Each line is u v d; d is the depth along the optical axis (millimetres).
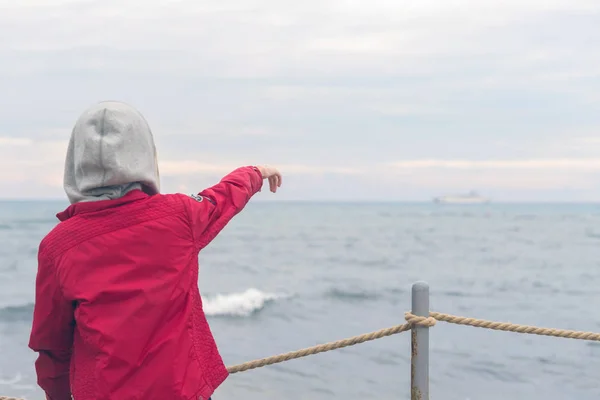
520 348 16000
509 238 67875
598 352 15508
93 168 2051
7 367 14039
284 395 11758
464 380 13133
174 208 2154
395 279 33125
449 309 24188
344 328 19469
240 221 109500
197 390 2076
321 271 36688
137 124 2109
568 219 126188
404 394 11961
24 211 141875
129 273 2051
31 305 23250
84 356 2072
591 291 29156
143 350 2029
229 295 26625
